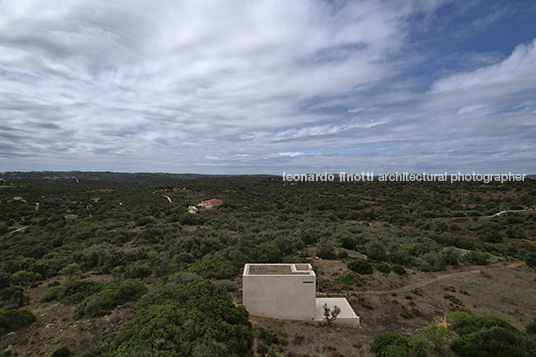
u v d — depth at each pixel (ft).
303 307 58.54
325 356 47.47
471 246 131.95
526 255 106.01
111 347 40.93
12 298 61.77
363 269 88.12
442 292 77.77
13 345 44.62
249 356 44.83
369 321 61.05
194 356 36.32
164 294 56.75
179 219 202.49
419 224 190.08
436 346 49.57
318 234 140.97
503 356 43.57
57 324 51.31
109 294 60.29
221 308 49.85
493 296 75.97
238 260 91.35
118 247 127.75
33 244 142.72
